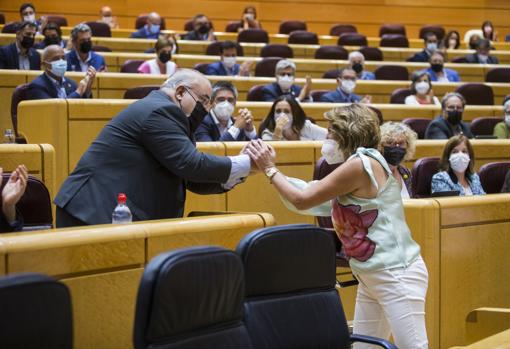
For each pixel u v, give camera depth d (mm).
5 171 3117
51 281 1503
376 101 7777
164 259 1683
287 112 4664
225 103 4516
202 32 9930
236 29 11594
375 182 2410
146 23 11180
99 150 2646
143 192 2629
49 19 10672
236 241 2561
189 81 2777
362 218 2438
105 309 2203
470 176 4234
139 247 2285
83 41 6883
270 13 13258
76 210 2570
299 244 2047
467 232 3314
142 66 7176
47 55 4992
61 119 4004
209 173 2609
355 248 2449
